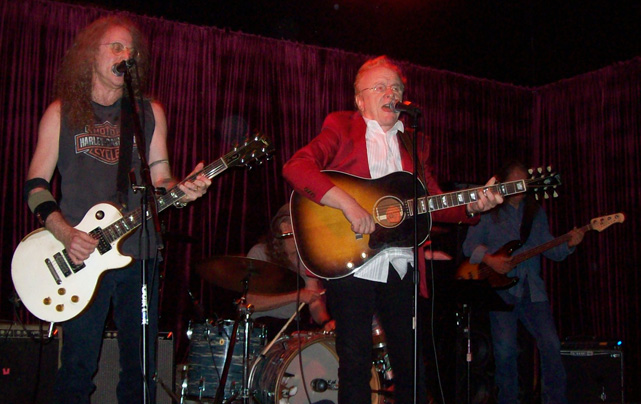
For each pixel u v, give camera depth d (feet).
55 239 8.68
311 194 8.73
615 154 20.85
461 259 15.30
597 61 21.29
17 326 11.68
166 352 12.60
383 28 19.74
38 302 8.44
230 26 19.33
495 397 14.65
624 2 17.94
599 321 20.68
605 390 16.46
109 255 8.61
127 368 8.50
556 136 22.89
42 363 11.62
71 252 8.20
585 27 19.45
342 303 8.79
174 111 18.28
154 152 9.27
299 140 19.65
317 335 12.84
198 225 18.19
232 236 18.51
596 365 16.49
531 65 22.21
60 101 8.95
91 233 8.52
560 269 21.84
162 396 12.42
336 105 20.27
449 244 15.39
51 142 8.80
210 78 18.75
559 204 22.29
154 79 18.12
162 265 14.78
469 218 9.61
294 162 8.92
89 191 8.72
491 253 14.38
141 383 8.42
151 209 7.69
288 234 12.19
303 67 20.01
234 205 18.70
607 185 20.99
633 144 20.38
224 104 18.85
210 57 18.84
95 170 8.77
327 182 8.73
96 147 8.83
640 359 19.53
